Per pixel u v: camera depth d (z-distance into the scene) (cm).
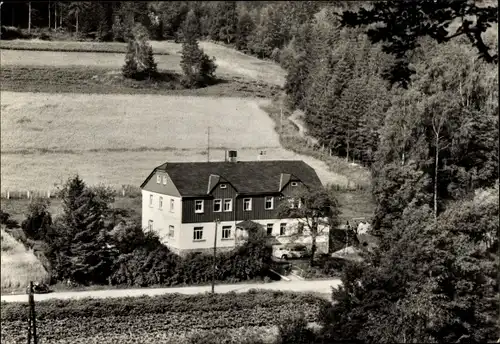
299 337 3978
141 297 4666
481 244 4531
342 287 3700
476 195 6681
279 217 6197
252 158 8650
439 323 3459
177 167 6131
